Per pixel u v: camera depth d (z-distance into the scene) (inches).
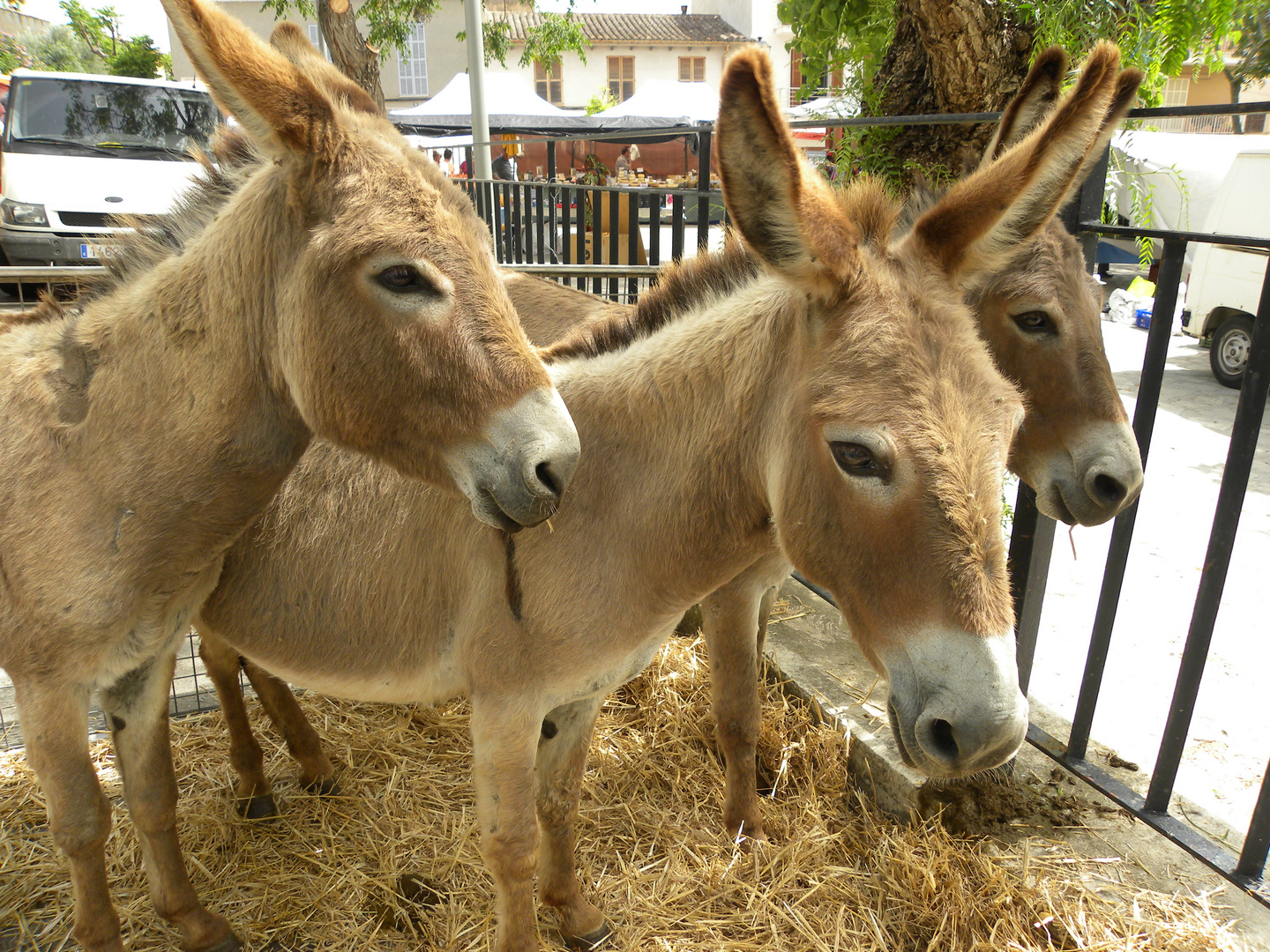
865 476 57.6
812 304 62.2
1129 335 448.1
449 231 64.7
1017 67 148.1
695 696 136.4
